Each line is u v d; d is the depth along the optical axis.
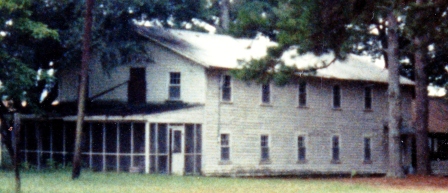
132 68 52.12
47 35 45.16
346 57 42.97
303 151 55.78
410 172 60.34
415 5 33.00
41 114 48.94
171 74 50.66
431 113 68.94
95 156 49.97
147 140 46.59
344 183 43.16
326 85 57.69
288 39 41.03
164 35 52.72
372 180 47.03
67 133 52.19
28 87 45.25
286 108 54.81
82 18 47.22
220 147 50.38
